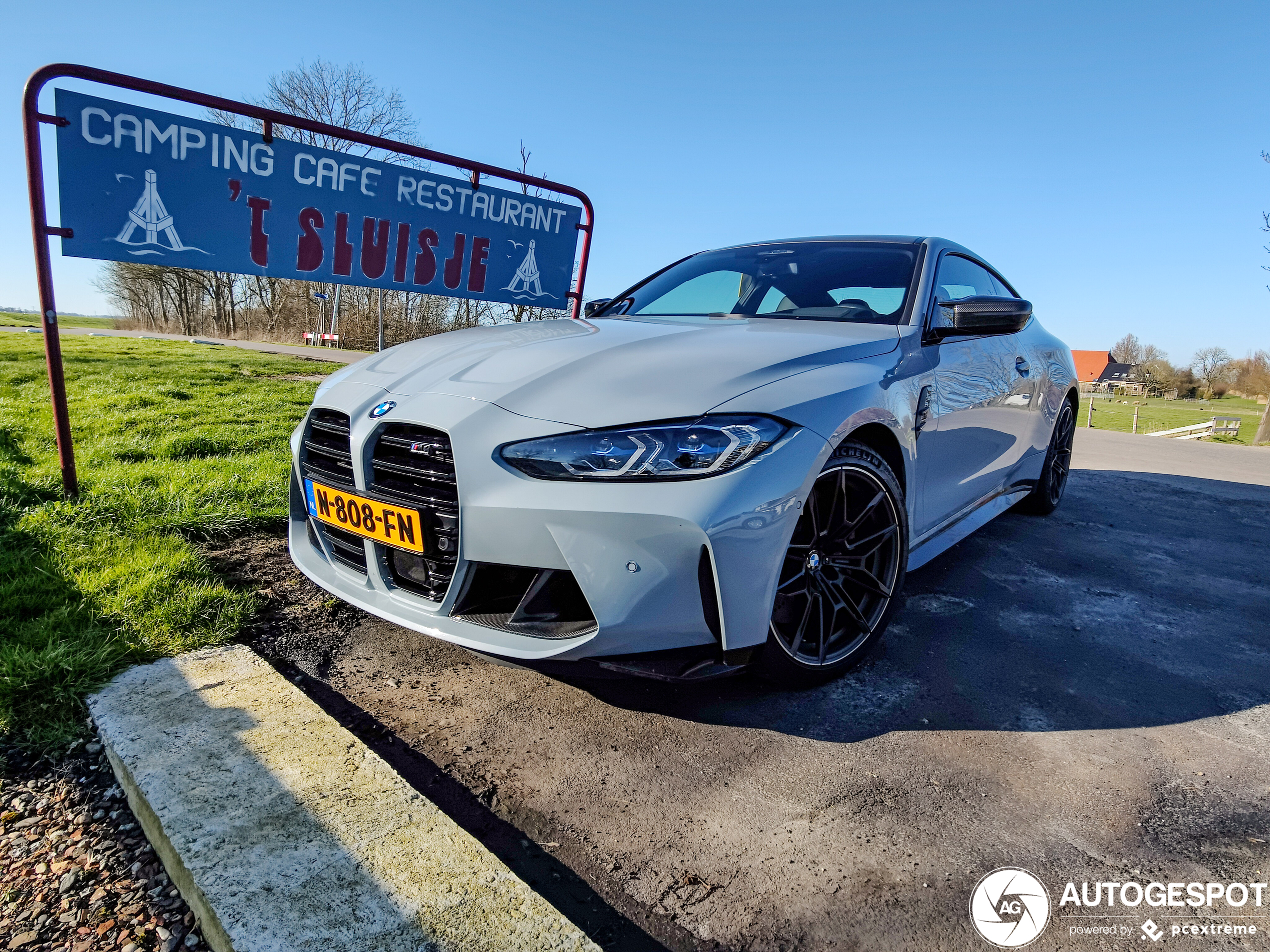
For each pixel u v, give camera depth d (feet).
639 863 4.56
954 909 4.23
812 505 6.31
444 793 5.17
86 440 15.03
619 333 7.48
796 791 5.30
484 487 5.53
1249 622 8.96
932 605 9.11
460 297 13.91
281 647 7.19
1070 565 11.00
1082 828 4.97
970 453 9.29
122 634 6.74
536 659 5.38
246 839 4.34
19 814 4.73
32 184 9.43
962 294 10.05
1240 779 5.58
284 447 15.57
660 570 5.32
